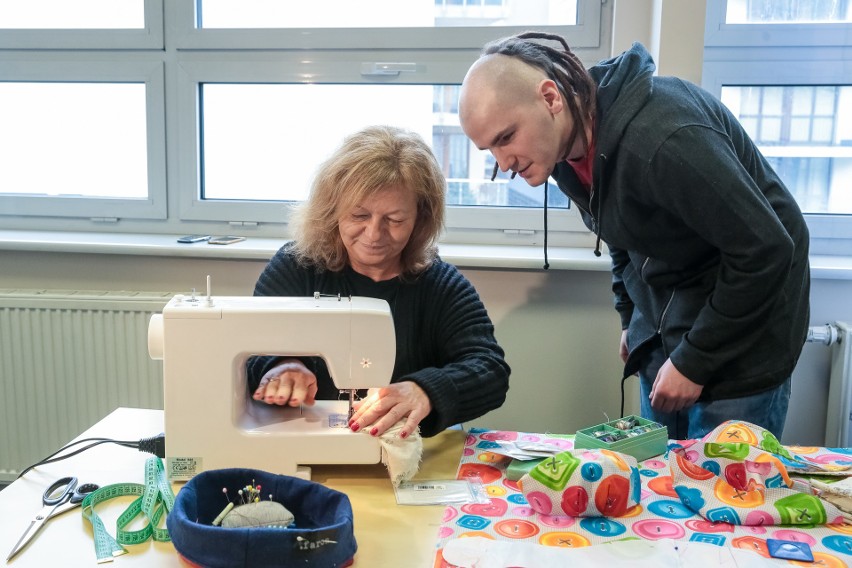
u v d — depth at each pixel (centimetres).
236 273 229
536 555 93
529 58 140
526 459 120
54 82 241
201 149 244
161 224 247
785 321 149
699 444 114
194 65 235
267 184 245
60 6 240
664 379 150
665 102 138
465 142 234
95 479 117
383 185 134
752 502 106
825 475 118
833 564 93
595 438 121
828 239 228
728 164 131
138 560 94
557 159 148
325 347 117
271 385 128
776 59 221
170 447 116
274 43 232
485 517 106
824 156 226
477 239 238
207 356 114
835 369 207
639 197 143
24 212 248
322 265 152
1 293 224
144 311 221
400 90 233
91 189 249
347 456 118
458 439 136
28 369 228
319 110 237
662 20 195
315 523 101
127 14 239
